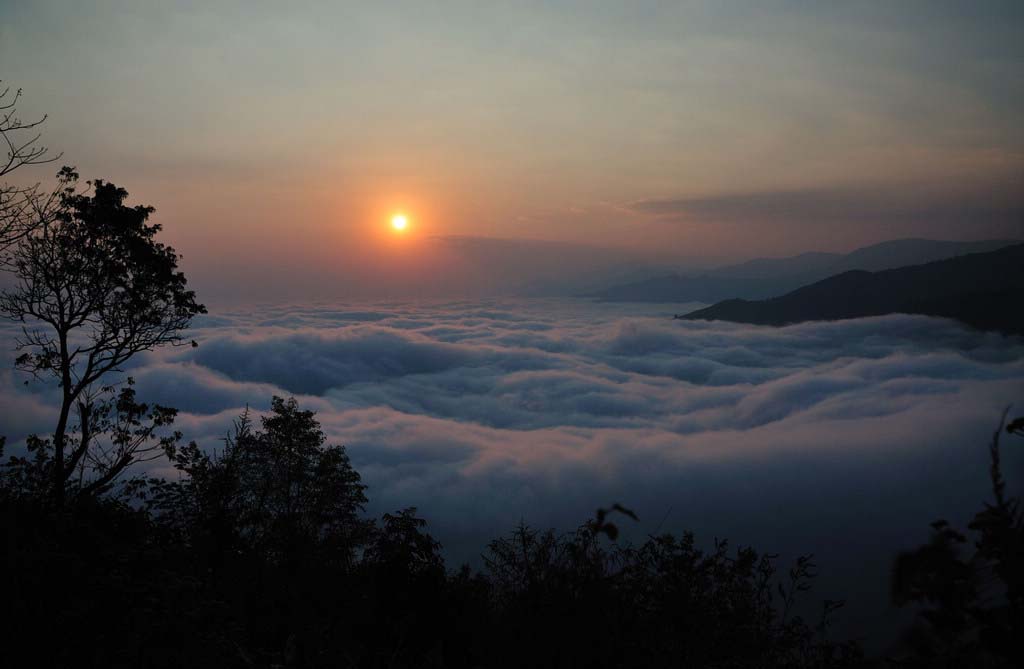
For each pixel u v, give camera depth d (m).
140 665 3.62
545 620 3.63
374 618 5.04
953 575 1.37
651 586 3.70
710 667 3.43
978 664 1.29
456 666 4.44
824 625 2.84
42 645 3.56
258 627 5.59
